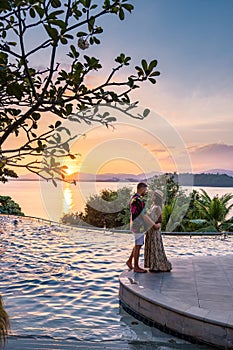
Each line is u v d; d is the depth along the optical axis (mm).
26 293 5512
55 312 4695
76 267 7297
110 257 8359
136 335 4105
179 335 4094
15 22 1019
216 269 6066
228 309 4180
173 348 3844
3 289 5699
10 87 950
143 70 1108
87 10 1032
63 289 5734
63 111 1039
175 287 5008
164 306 4277
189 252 9641
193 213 13742
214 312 4066
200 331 3938
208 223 13203
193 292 4801
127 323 4449
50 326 4188
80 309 4844
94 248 9492
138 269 5742
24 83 1036
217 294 4730
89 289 5750
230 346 3740
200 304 4344
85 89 1072
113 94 1079
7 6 848
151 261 5781
